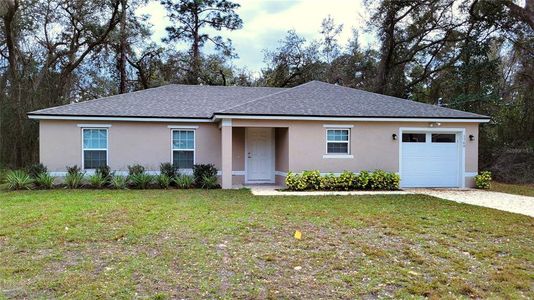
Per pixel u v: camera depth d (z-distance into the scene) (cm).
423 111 1524
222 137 1391
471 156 1528
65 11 2462
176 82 2992
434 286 441
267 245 607
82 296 408
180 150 1556
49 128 1446
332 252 573
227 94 1827
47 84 2381
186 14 3062
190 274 475
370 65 2998
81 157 1473
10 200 1041
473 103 2184
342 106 1508
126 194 1206
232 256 549
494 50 2530
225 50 3170
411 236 675
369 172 1462
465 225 769
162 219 793
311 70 3125
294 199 1120
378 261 532
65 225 730
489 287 441
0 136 2014
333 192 1322
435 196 1228
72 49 2506
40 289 428
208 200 1080
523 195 1280
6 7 1966
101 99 1611
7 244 607
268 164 1642
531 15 1978
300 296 412
